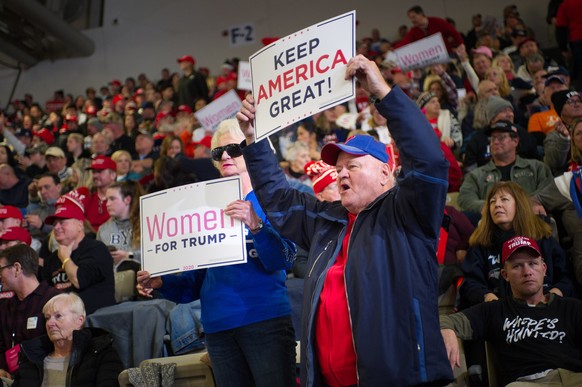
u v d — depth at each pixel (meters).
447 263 4.49
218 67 16.47
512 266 3.44
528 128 6.64
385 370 2.20
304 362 2.43
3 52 16.41
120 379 3.59
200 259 2.92
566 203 4.50
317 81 2.44
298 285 4.32
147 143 9.20
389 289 2.29
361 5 15.16
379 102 2.29
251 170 2.75
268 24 16.16
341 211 2.62
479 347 3.57
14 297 4.61
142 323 4.27
